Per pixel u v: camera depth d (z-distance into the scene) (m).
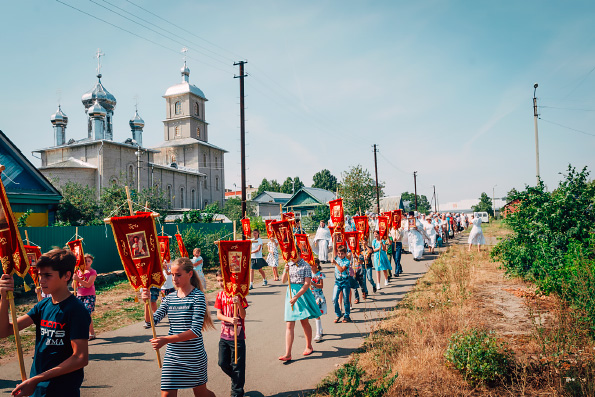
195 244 17.34
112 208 28.50
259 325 8.22
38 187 18.58
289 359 6.03
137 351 6.86
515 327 6.62
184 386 3.71
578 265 7.15
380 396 4.40
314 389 5.00
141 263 4.11
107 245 16.38
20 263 3.03
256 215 65.94
